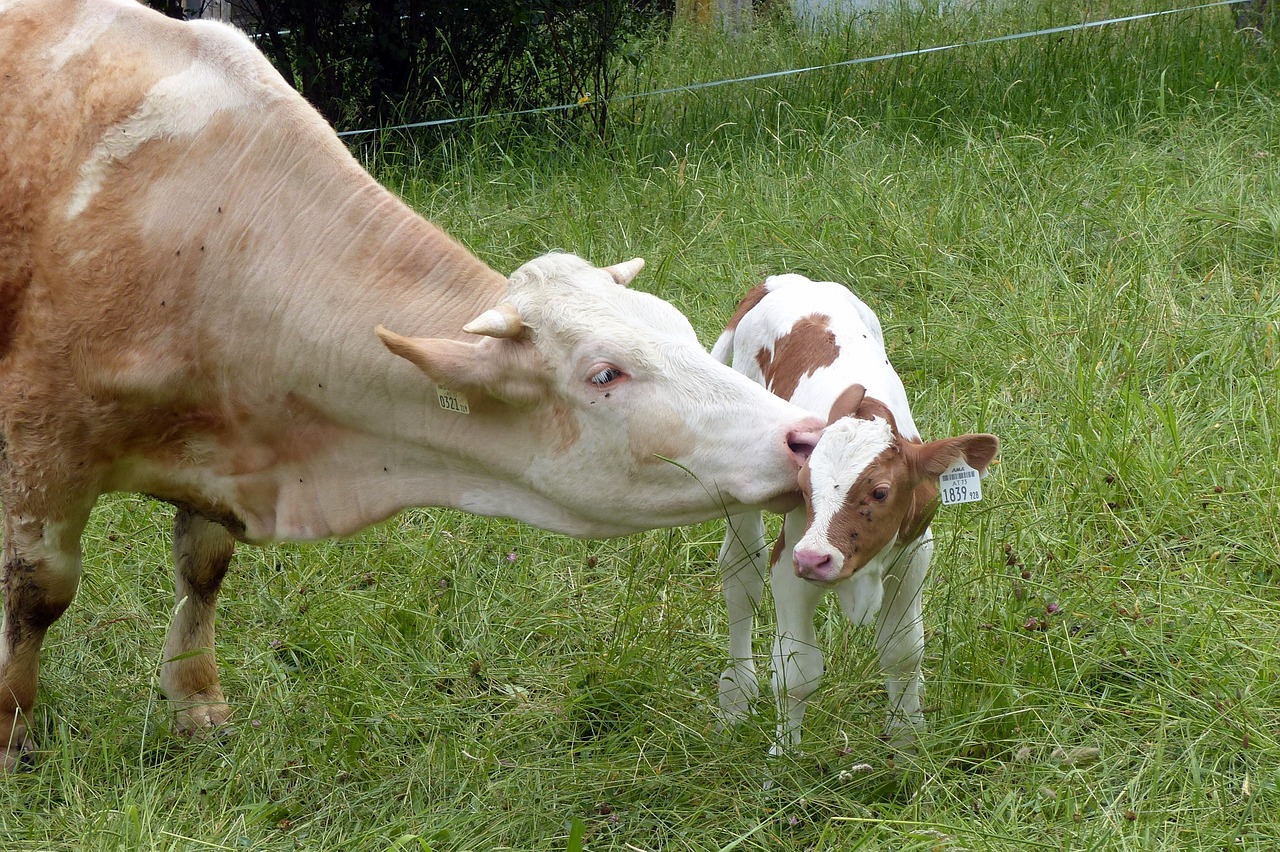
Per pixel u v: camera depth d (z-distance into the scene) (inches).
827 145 325.7
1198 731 147.0
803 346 169.5
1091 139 324.8
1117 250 267.9
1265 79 349.7
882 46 416.8
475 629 181.9
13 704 157.6
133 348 146.9
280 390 149.9
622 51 390.0
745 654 166.6
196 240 146.5
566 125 359.9
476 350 136.4
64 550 155.6
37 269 148.1
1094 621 168.7
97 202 146.6
